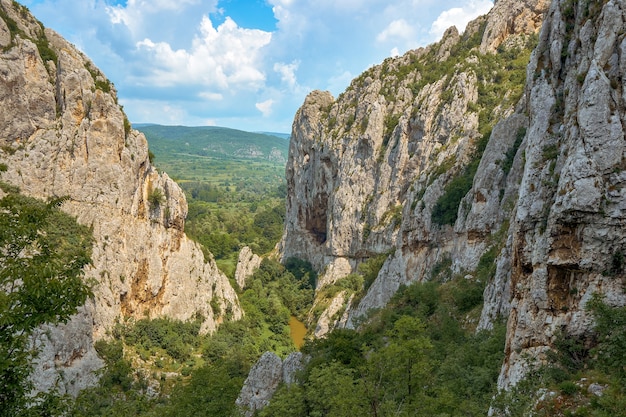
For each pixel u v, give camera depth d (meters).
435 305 48.81
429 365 25.31
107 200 64.31
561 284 22.31
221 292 87.88
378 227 96.88
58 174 60.84
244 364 64.19
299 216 129.25
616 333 19.06
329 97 132.50
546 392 19.11
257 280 114.31
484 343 31.38
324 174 118.44
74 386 46.91
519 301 24.52
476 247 49.16
